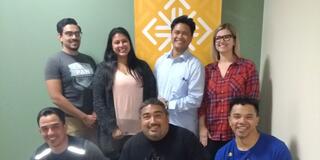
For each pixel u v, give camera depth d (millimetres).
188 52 2467
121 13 2881
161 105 1939
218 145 2428
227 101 2352
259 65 2902
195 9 2699
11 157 3092
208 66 2492
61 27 2570
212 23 2707
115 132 2414
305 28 1902
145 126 1913
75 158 2012
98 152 2068
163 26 2740
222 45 2398
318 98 1694
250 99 1964
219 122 2389
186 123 2451
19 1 2885
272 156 1900
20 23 2912
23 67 2963
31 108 3020
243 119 1911
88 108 2615
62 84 2570
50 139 1953
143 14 2742
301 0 1974
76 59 2617
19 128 3049
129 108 2439
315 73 1739
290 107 2115
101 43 2914
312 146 1760
